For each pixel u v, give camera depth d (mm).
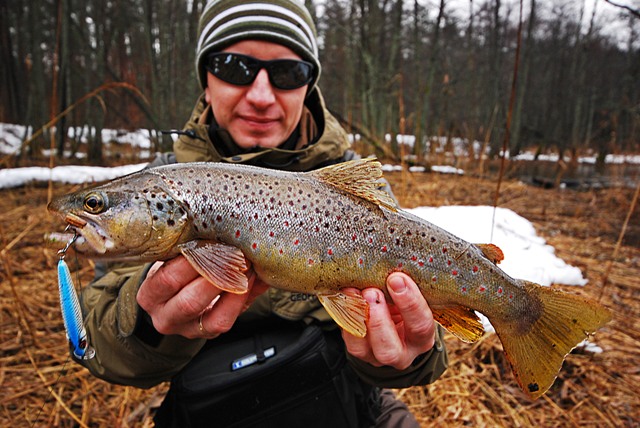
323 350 441
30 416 642
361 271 397
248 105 533
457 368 751
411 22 4289
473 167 2732
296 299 469
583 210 1884
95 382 714
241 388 421
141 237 362
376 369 429
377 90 3525
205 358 446
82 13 3498
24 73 4527
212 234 380
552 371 394
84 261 1110
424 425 635
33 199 1724
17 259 1139
